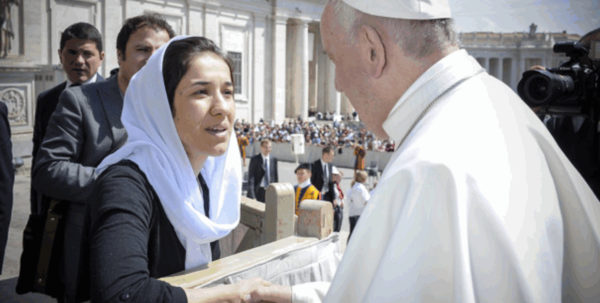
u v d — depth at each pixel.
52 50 21.72
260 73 33.47
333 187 7.27
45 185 1.68
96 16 23.61
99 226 0.96
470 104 0.71
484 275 0.59
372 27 0.78
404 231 0.62
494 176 0.63
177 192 1.12
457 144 0.65
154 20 1.95
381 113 0.85
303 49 36.75
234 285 1.03
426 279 0.61
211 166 1.36
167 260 1.15
